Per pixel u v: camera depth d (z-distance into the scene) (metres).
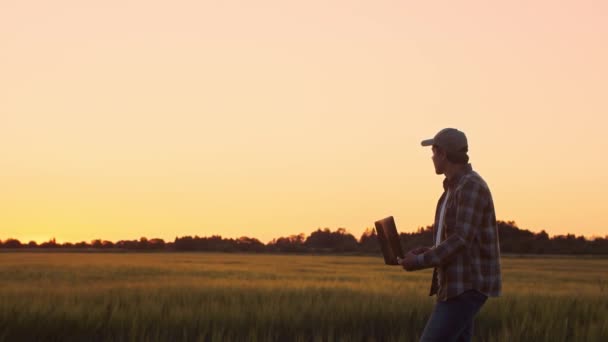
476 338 10.35
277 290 16.75
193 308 12.36
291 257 76.00
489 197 4.88
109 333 10.11
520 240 99.25
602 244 99.06
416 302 13.05
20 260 53.22
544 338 9.66
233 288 17.27
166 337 10.29
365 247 112.56
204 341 10.17
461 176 4.95
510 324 11.41
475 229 4.75
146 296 14.11
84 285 19.08
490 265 4.87
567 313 12.41
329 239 118.31
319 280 25.62
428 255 4.72
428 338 4.88
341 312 11.96
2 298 12.66
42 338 10.16
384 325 11.71
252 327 10.72
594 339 9.38
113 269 34.66
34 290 15.64
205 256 77.00
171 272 31.84
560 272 38.28
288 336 10.87
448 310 4.85
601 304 13.80
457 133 5.00
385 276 30.27
